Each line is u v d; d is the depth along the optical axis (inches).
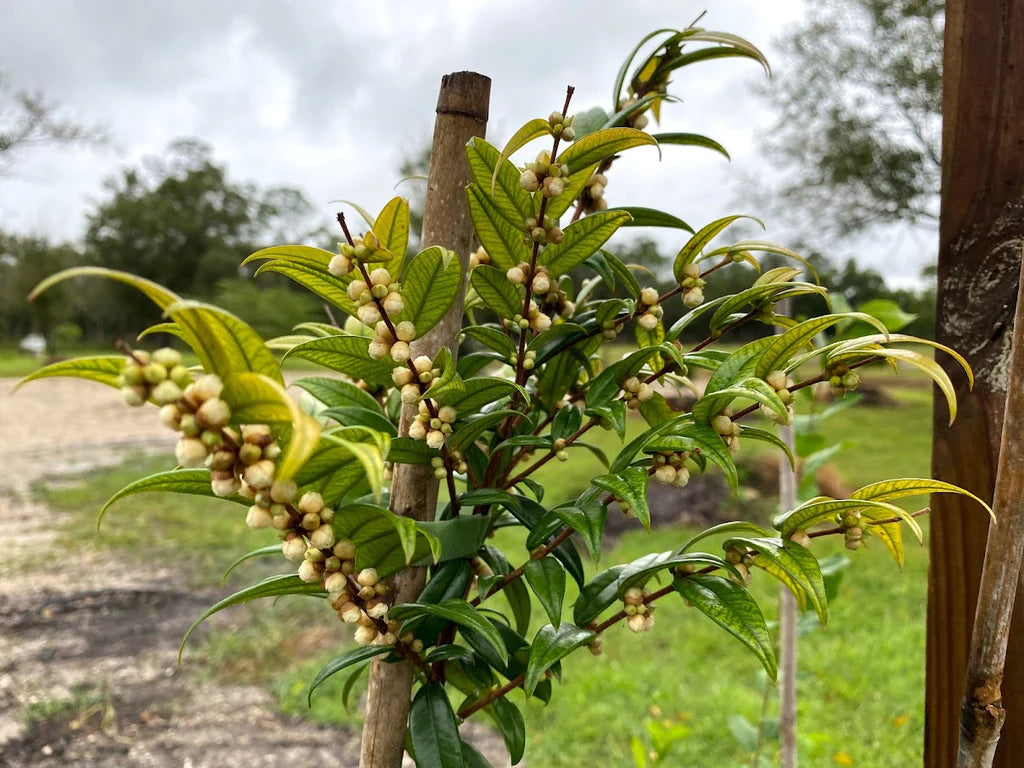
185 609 66.9
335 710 50.4
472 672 16.5
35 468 130.3
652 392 17.6
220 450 11.0
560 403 18.4
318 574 13.1
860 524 14.6
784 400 14.2
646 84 18.3
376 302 13.4
